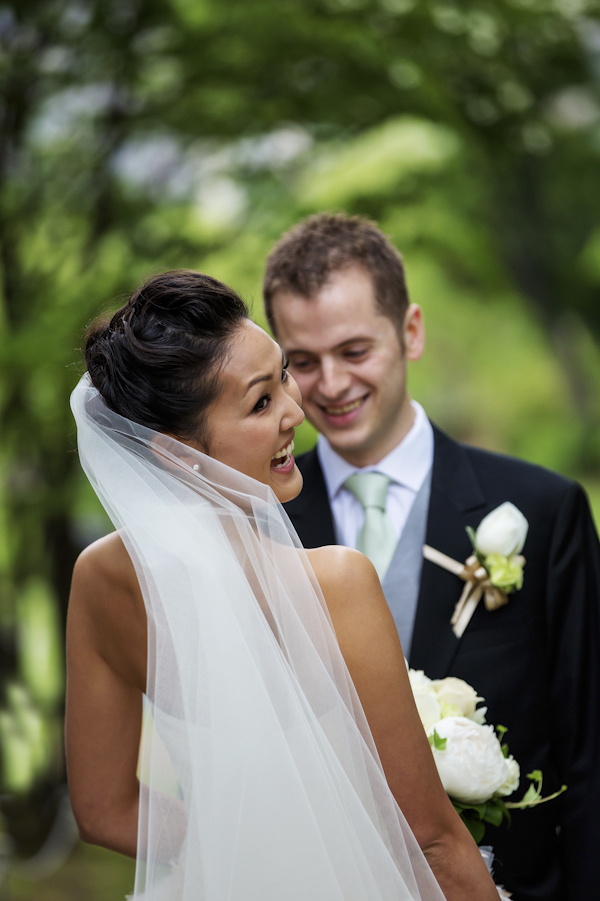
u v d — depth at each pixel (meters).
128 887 5.18
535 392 13.09
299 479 1.76
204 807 1.53
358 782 1.50
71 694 1.87
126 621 1.75
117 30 5.93
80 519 6.05
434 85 5.90
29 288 6.00
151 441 1.60
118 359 1.61
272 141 6.31
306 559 1.60
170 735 1.59
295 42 5.70
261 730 1.51
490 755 1.81
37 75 6.09
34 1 5.86
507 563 2.21
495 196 7.50
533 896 2.16
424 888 1.53
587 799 2.18
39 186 6.23
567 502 2.40
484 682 2.23
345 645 1.58
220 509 1.60
